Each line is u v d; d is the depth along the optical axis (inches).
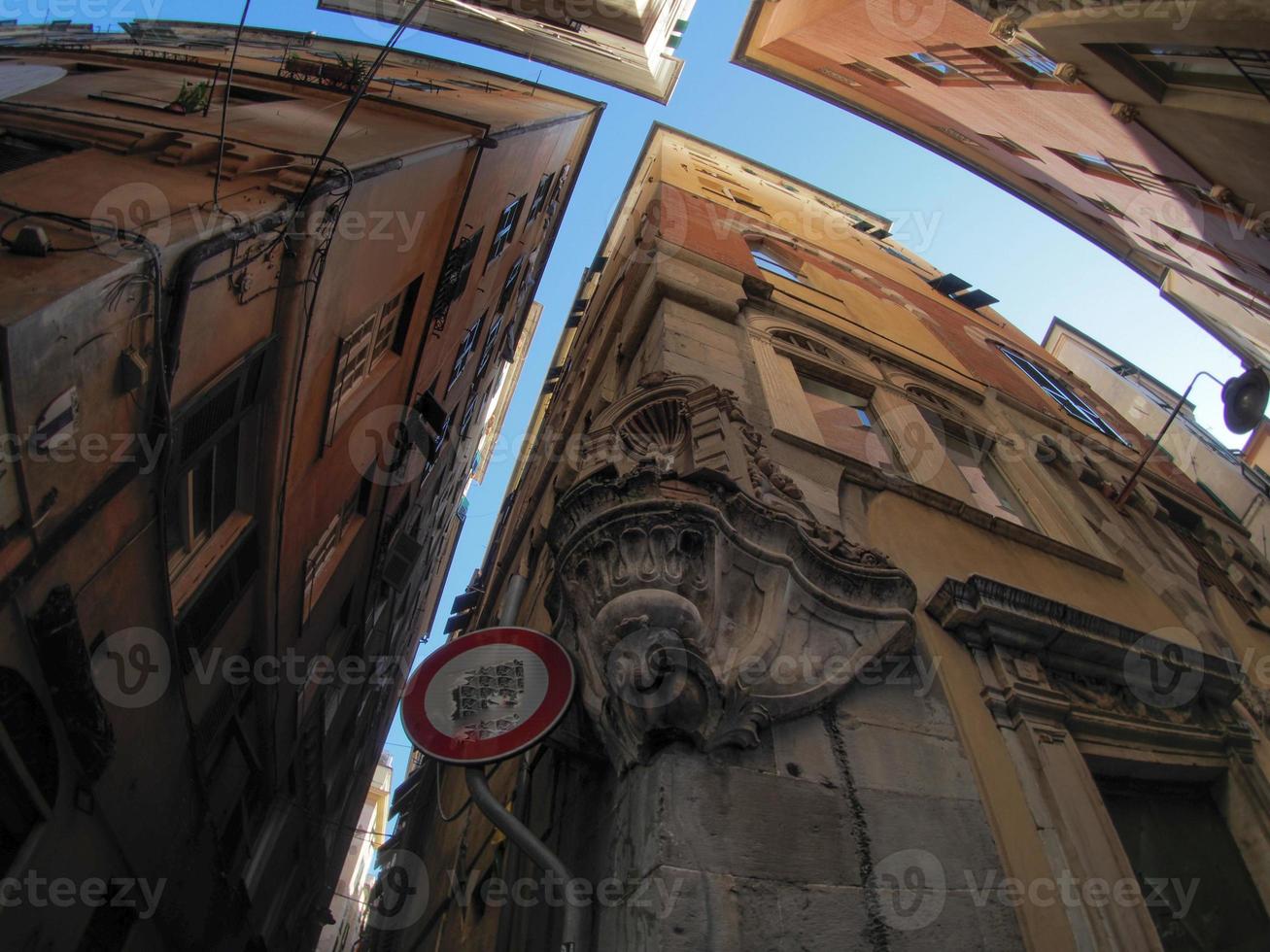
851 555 236.1
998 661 229.3
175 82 417.4
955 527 308.0
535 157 731.4
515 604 256.7
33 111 301.9
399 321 491.5
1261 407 412.2
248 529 339.3
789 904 150.7
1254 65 301.9
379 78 566.6
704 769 167.5
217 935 424.2
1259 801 243.6
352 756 820.6
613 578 199.3
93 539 231.3
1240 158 370.3
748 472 241.1
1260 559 546.3
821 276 601.0
